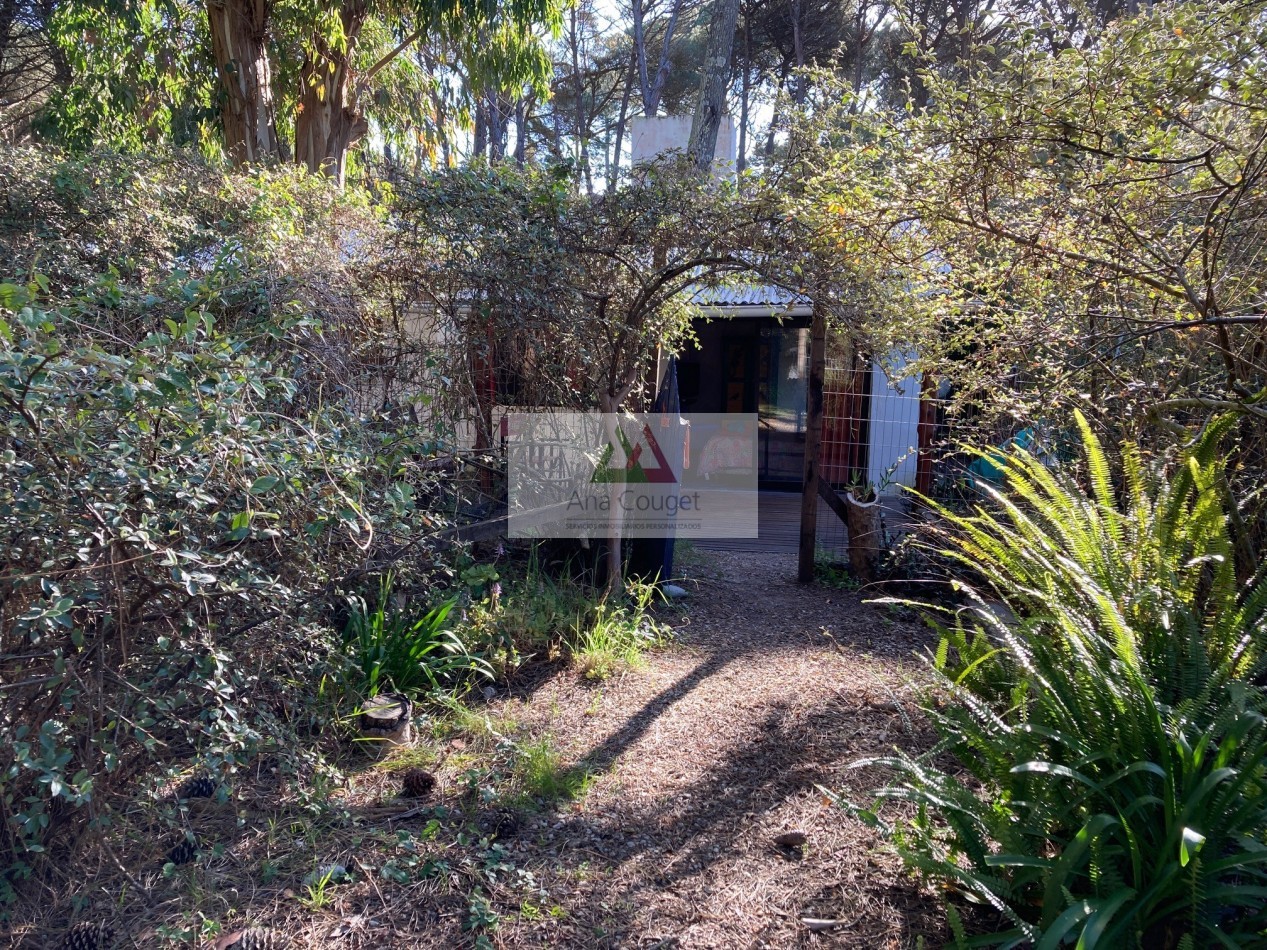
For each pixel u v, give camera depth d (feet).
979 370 14.35
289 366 12.21
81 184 18.78
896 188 12.55
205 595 7.89
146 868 9.07
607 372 17.85
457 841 9.83
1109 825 7.17
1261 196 11.14
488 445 17.56
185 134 36.96
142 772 9.07
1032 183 11.71
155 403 6.91
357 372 15.31
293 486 8.10
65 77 48.37
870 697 13.97
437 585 15.56
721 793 11.07
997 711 10.99
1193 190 11.84
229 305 14.01
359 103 36.81
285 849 9.58
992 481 18.72
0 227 18.34
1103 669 8.20
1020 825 7.96
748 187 15.52
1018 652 9.36
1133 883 7.18
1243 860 6.52
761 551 25.13
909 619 18.45
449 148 41.50
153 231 18.80
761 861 9.62
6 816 8.28
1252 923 7.06
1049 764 7.36
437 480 14.46
